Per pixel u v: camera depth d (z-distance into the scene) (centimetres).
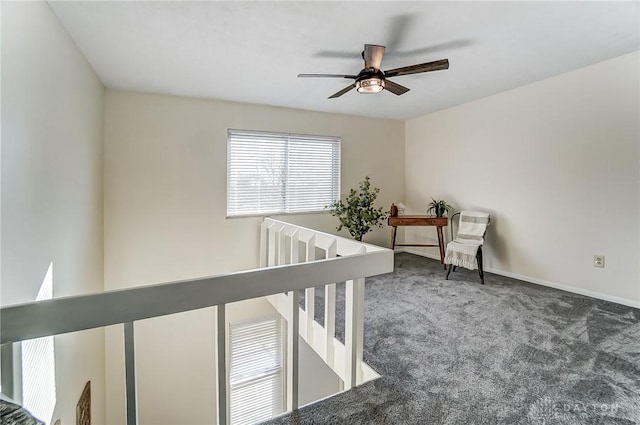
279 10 203
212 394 407
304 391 431
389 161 532
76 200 250
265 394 430
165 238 376
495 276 399
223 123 402
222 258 408
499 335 241
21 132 159
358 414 155
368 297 325
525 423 151
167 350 385
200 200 393
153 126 365
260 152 429
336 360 229
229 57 272
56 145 205
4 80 143
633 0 196
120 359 364
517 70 317
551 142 345
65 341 220
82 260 267
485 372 193
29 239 169
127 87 343
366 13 207
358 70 304
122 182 353
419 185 520
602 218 309
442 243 452
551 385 180
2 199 142
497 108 397
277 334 438
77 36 231
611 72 295
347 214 438
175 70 299
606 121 301
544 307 295
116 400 362
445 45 256
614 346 223
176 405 390
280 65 291
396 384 181
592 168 313
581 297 320
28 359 160
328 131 475
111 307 108
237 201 418
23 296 162
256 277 138
